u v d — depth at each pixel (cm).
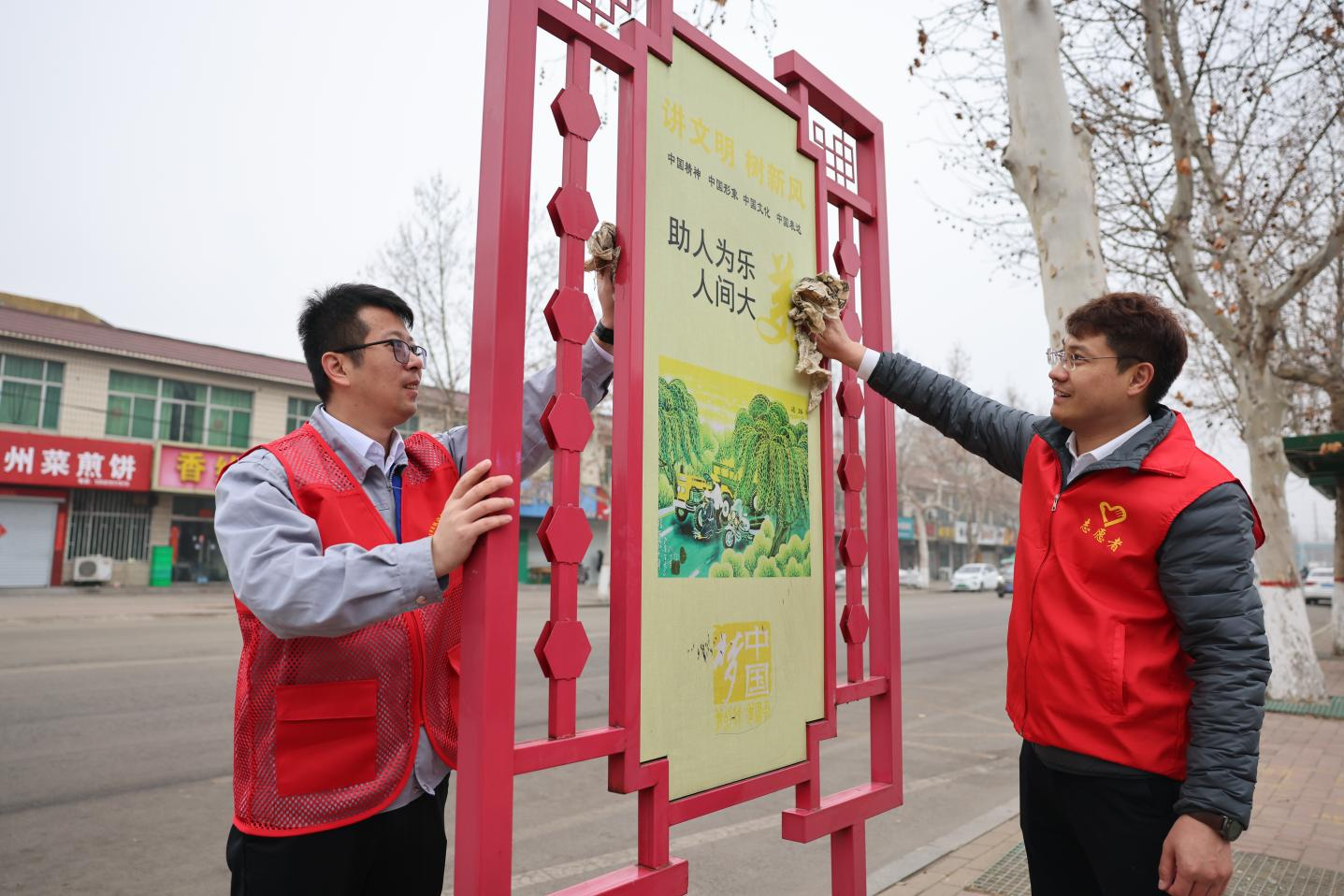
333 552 141
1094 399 177
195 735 539
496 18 141
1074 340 182
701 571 175
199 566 2167
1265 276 1137
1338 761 575
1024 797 195
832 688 211
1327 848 390
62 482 1916
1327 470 1256
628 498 157
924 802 478
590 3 159
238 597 147
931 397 217
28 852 351
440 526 135
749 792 181
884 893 332
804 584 206
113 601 1725
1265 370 819
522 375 140
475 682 132
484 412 136
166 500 2095
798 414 210
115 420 2028
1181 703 165
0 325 1886
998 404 215
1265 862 369
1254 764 152
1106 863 170
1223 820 151
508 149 137
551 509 145
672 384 171
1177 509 162
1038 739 180
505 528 135
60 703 621
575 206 150
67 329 1980
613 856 373
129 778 450
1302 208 947
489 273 137
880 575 238
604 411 2503
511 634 135
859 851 217
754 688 186
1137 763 164
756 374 195
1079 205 408
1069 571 176
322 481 161
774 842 405
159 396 2094
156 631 1127
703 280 181
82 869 337
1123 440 178
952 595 3152
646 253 167
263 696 148
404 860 160
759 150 202
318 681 149
